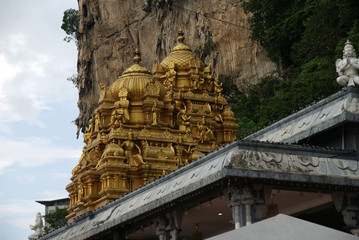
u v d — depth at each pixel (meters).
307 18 66.38
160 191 27.84
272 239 14.78
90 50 100.62
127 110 44.19
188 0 83.69
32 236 43.44
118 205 31.41
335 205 25.75
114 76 97.50
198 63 53.47
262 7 73.25
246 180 24.05
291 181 24.19
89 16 99.94
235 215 24.33
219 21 79.56
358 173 25.16
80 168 45.16
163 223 29.03
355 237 15.34
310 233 15.15
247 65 76.81
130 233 32.03
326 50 61.44
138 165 42.50
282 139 27.98
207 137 50.38
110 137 43.28
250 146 24.27
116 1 96.25
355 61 26.55
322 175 24.56
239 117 67.56
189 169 26.69
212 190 25.97
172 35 86.25
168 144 43.66
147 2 91.12
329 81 54.19
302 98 55.50
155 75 53.84
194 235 31.44
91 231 31.84
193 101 52.09
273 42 72.25
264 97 68.94
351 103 25.86
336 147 26.52
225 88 75.94
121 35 96.12
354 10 61.22
